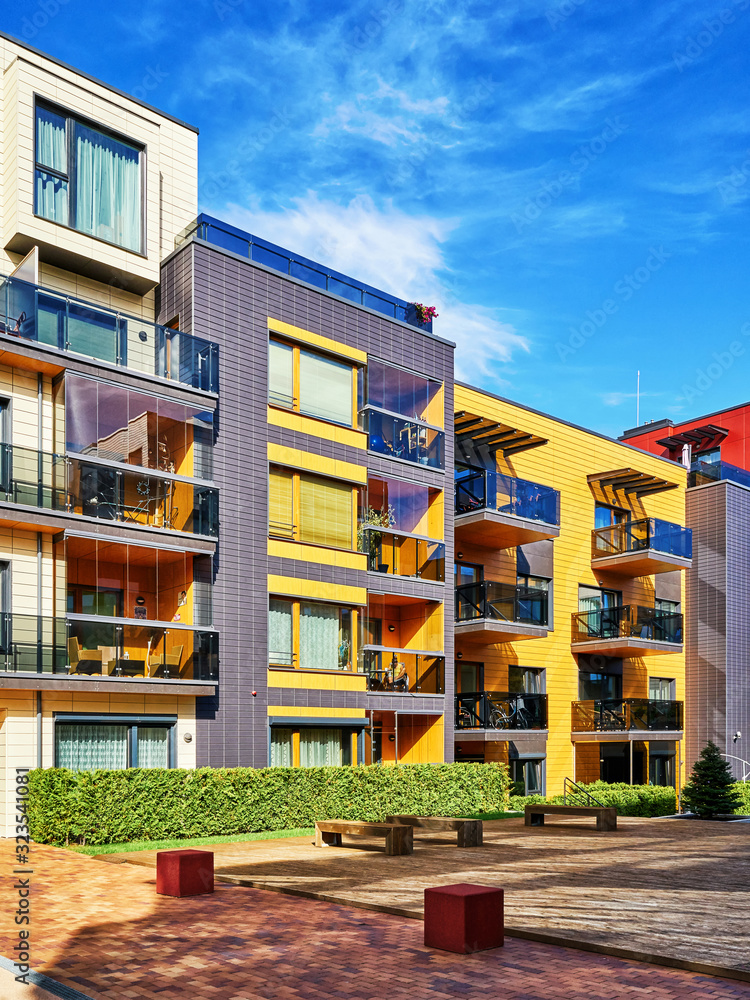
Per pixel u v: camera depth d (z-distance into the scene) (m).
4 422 17.23
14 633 16.42
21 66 18.45
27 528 17.03
